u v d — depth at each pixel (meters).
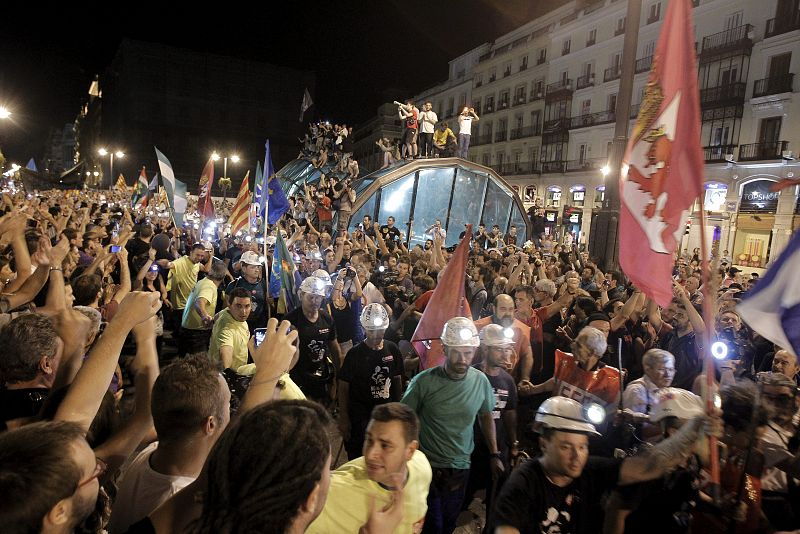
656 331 6.37
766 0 31.17
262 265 8.25
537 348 6.00
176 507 1.65
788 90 29.95
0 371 2.46
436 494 3.73
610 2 41.59
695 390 4.49
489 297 8.38
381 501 2.46
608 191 10.52
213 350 4.79
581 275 10.36
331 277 8.28
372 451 2.51
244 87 67.44
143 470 2.03
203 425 2.01
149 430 2.44
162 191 19.64
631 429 3.73
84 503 1.47
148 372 2.48
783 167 29.88
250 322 7.29
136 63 62.00
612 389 4.35
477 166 20.50
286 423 1.39
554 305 6.58
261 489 1.29
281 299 7.18
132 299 2.21
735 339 5.89
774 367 4.50
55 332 2.60
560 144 46.25
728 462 2.70
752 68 32.06
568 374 4.61
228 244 13.11
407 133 20.91
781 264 2.58
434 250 10.46
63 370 2.67
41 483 1.30
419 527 2.80
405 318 6.62
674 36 3.23
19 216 4.58
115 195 31.45
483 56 59.16
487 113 56.94
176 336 8.59
